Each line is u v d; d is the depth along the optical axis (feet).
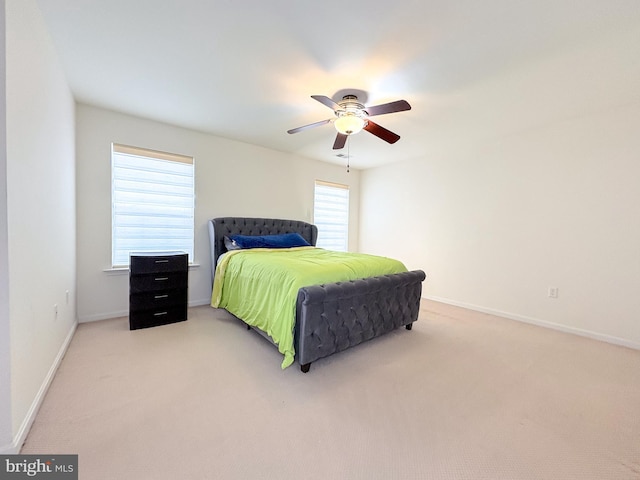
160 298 9.56
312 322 6.76
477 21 5.23
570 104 8.62
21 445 4.27
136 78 7.57
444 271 13.80
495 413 5.39
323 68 6.91
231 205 12.82
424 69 6.82
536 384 6.42
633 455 4.43
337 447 4.48
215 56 6.55
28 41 4.76
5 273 4.03
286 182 14.71
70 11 5.23
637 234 8.62
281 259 8.96
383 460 4.25
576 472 4.11
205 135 11.92
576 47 5.93
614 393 6.11
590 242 9.48
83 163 9.36
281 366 7.04
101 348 7.74
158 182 10.95
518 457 4.35
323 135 11.85
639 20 5.12
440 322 10.79
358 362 7.40
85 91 8.37
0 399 4.03
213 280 11.65
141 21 5.47
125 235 10.34
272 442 4.55
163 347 7.93
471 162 12.75
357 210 18.30
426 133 11.19
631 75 6.97
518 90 7.77
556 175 10.20
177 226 11.44
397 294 9.08
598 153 9.28
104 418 4.97
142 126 10.37
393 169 16.38
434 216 14.25
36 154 5.18
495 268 11.91
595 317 9.36
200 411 5.25
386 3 4.86
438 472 4.06
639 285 8.59
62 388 5.81
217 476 3.91
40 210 5.41
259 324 8.15
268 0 4.88
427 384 6.37
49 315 5.98
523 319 11.02
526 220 10.99
